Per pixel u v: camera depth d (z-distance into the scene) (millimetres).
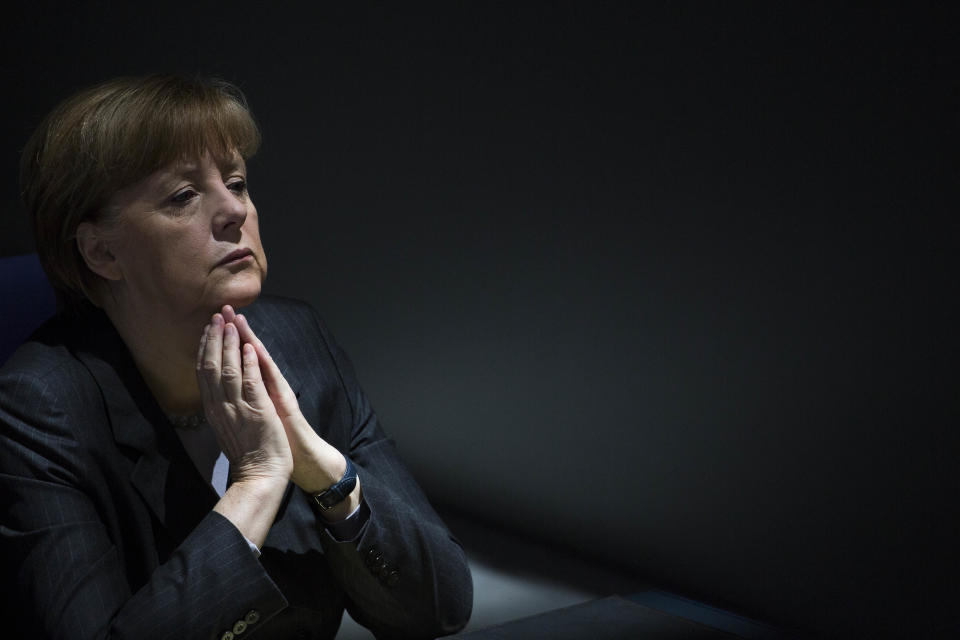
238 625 4801
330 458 5375
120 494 5195
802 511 10414
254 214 5344
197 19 15758
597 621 4711
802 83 9836
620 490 12070
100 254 5176
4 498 5004
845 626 10195
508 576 12094
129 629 4645
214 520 4957
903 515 9602
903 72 9102
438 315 13641
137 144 4914
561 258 12188
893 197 9320
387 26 13398
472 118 12742
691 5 10578
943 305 9070
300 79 14594
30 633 4840
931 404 9266
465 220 13070
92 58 17484
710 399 11055
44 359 5293
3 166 19078
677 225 11055
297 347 6133
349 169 14242
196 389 5543
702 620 4934
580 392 12297
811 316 10086
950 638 9336
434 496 14258
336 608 5594
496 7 12289
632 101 11242
